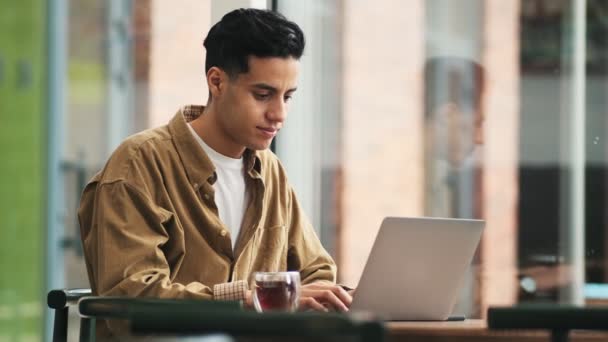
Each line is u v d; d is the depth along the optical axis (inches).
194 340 81.4
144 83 305.1
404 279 130.0
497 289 217.5
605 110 216.8
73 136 342.3
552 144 217.0
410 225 128.0
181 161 147.7
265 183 154.6
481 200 217.6
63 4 334.3
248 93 145.7
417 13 216.7
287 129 217.6
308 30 217.9
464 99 217.3
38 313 344.2
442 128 217.0
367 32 217.5
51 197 346.6
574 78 217.0
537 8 216.2
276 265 153.6
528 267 217.3
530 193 217.0
